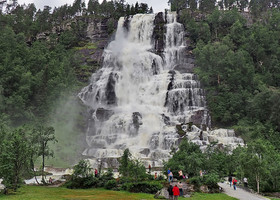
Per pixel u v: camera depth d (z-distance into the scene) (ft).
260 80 323.78
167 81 320.09
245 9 555.28
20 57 342.23
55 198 90.58
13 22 476.95
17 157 111.34
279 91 280.92
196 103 301.43
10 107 266.57
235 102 292.81
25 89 289.12
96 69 374.63
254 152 135.13
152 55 359.46
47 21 525.75
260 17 458.50
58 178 167.73
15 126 261.65
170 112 296.92
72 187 123.95
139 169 130.62
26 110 277.64
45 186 131.13
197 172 137.90
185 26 404.98
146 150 233.55
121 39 414.62
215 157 162.91
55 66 334.85
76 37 430.20
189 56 368.89
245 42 374.84
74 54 388.78
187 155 146.61
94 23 445.78
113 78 335.26
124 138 258.16
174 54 371.35
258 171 124.57
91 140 261.44
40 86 304.50
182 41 389.80
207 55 336.90
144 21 410.52
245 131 258.57
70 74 331.77
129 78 343.87
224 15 417.28
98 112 287.28
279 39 382.22
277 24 406.41
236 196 104.58
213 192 110.52
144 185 110.63
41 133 143.74
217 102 300.61
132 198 92.68
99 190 115.55
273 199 105.70
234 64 319.88
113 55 372.79
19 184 112.47
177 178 135.74
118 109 302.45
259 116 281.13
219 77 321.93
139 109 299.17
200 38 390.63
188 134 242.78
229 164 165.48
